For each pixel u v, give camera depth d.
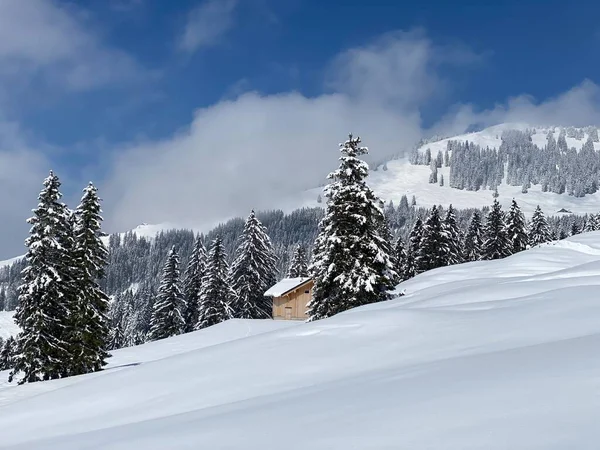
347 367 9.85
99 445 6.78
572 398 4.18
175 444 5.71
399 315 12.91
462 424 4.11
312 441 4.55
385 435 4.26
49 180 31.16
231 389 9.93
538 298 12.44
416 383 6.21
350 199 28.42
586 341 6.68
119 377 13.11
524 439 3.52
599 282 14.40
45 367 29.55
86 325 31.67
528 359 6.18
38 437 9.71
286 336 13.30
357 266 27.38
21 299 30.00
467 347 9.19
